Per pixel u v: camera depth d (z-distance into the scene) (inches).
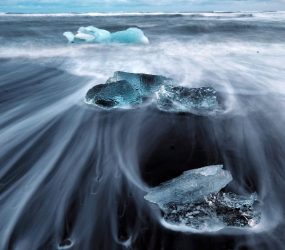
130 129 233.5
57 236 132.7
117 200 152.7
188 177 151.9
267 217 140.6
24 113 271.7
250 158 193.8
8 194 159.2
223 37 724.7
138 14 1787.6
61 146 209.9
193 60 471.5
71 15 1663.4
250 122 244.8
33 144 214.1
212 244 125.4
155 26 967.6
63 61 474.0
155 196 149.8
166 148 204.5
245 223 132.3
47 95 320.8
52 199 154.9
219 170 156.9
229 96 306.5
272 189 163.0
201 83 351.6
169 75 383.9
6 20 1186.0
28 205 150.9
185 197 142.5
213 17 1409.9
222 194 146.6
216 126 237.1
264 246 125.0
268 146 208.7
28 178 173.5
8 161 191.5
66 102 296.2
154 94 294.5
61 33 826.2
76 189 162.2
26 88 346.3
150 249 124.3
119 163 186.4
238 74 390.0
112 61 470.9
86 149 205.0
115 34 693.3
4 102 301.4
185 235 129.8
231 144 210.7
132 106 273.3
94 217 142.4
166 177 172.4
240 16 1496.1
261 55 506.3
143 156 194.7
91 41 683.4
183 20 1205.1
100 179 170.4
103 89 278.8
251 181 169.8
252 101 291.9
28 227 137.8
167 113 259.1
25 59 487.2
